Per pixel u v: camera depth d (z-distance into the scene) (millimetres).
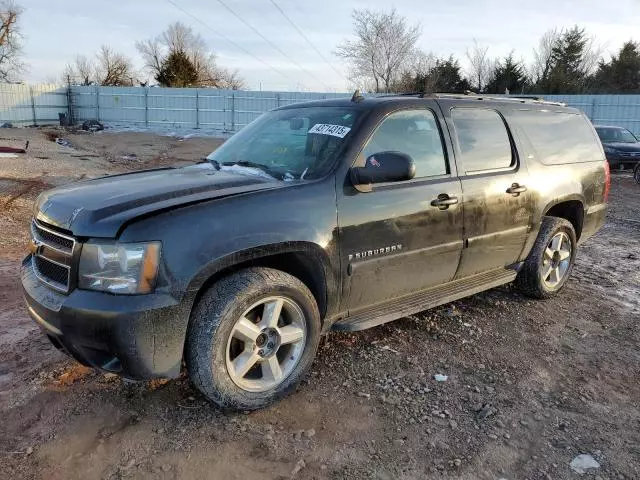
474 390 3482
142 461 2689
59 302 2760
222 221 2850
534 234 4852
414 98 4004
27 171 13305
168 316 2686
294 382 3250
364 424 3066
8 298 4828
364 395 3357
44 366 3562
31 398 3188
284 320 3268
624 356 4086
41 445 2785
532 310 4949
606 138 19188
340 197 3342
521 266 4930
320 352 3912
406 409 3229
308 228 3143
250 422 3035
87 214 2756
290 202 3125
